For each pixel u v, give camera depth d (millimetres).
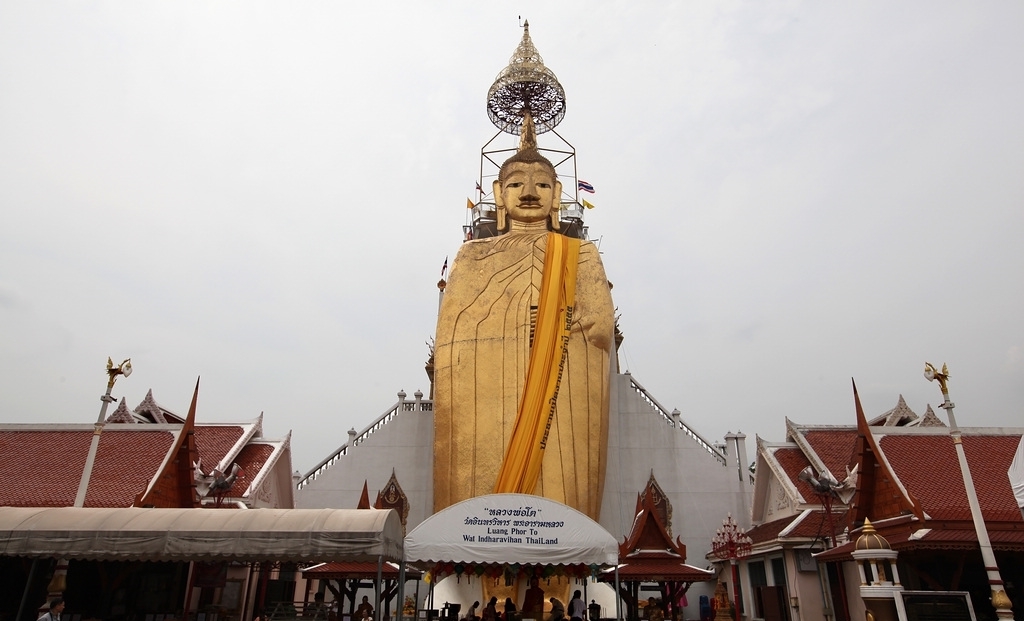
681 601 29562
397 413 37812
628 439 37375
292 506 32875
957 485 23047
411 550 16344
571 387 31766
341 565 21641
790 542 24938
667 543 22016
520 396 31719
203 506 26703
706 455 36938
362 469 36688
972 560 19844
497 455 30844
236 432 31250
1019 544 17953
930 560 20156
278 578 29797
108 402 20109
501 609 28422
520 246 35531
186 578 23031
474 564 19125
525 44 43625
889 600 16016
